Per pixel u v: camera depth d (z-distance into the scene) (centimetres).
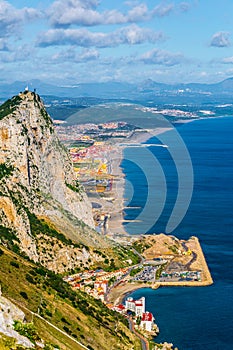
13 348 11562
